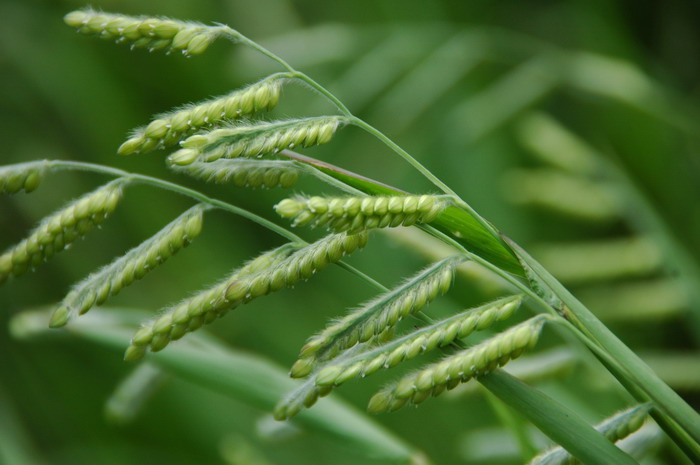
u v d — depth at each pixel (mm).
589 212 954
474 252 590
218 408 1122
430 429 1028
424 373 560
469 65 1082
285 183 573
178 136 554
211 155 550
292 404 563
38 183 571
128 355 562
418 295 563
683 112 1018
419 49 1103
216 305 561
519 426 651
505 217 1147
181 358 679
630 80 1020
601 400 862
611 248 932
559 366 661
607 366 585
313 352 559
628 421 577
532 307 657
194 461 1122
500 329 868
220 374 679
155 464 1126
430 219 561
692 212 1057
